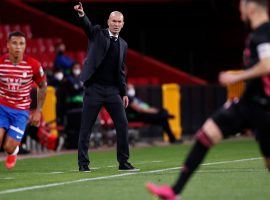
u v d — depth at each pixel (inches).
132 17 3508.9
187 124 2682.1
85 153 1412.4
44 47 2787.9
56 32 3031.5
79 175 1337.4
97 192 1066.1
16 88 1270.9
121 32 3484.3
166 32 3528.5
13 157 1330.0
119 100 1407.5
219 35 3486.7
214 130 887.7
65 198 1005.8
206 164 1535.4
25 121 1295.5
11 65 1264.8
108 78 1397.6
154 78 2930.6
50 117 2164.1
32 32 3031.5
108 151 2108.8
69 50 3031.5
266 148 901.8
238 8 3412.9
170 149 2182.6
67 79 2167.8
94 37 1392.7
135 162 1672.0
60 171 1450.5
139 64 3053.6
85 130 1405.0
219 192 1055.0
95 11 3422.7
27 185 1181.7
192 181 1190.9
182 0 3405.5
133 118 2338.8
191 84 2795.3
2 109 1278.3
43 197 1019.9
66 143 2188.7
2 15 3034.0
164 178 1264.8
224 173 1326.3
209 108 2775.6
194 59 3452.3
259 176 1269.7
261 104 881.5
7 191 1099.3
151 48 3499.0
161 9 3585.1
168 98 2593.5
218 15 3437.5
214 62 3472.0
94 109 1398.9
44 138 2064.5
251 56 888.3
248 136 2824.8
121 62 1398.9
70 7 3380.9
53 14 3400.6
